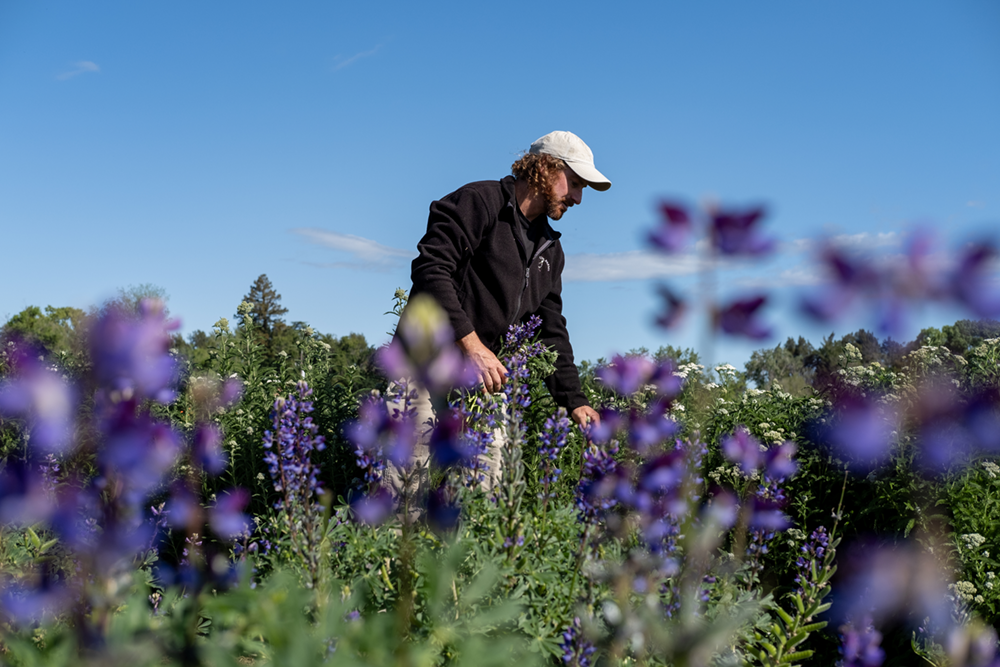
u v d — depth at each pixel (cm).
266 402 546
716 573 228
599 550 237
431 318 110
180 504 160
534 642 224
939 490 374
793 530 378
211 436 164
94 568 124
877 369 474
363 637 147
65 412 104
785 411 525
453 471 280
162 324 109
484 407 323
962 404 86
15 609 135
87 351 105
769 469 227
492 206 406
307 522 248
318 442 283
